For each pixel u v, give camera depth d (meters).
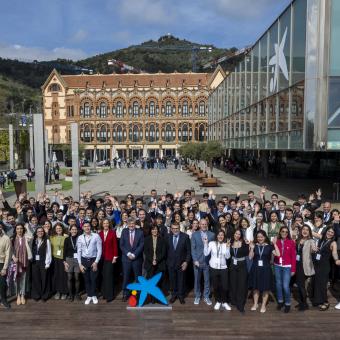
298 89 21.77
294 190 30.69
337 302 9.62
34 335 7.83
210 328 8.14
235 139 42.69
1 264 9.16
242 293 9.03
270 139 27.98
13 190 34.72
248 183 36.97
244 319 8.60
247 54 36.19
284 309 9.05
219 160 61.25
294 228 10.22
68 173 44.00
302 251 9.16
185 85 95.81
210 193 16.20
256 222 10.94
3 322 8.46
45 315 8.84
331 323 8.39
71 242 9.72
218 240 9.12
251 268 9.08
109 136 96.56
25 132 69.94
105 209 12.25
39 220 12.16
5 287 9.29
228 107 48.19
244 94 37.62
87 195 16.25
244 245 9.07
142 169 62.72
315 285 9.21
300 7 21.44
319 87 19.89
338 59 19.77
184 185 36.28
